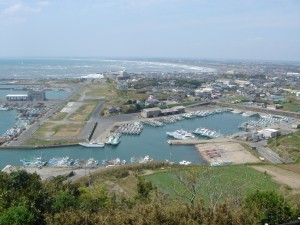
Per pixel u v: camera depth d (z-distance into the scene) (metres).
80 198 55.53
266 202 41.56
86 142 150.38
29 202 45.84
